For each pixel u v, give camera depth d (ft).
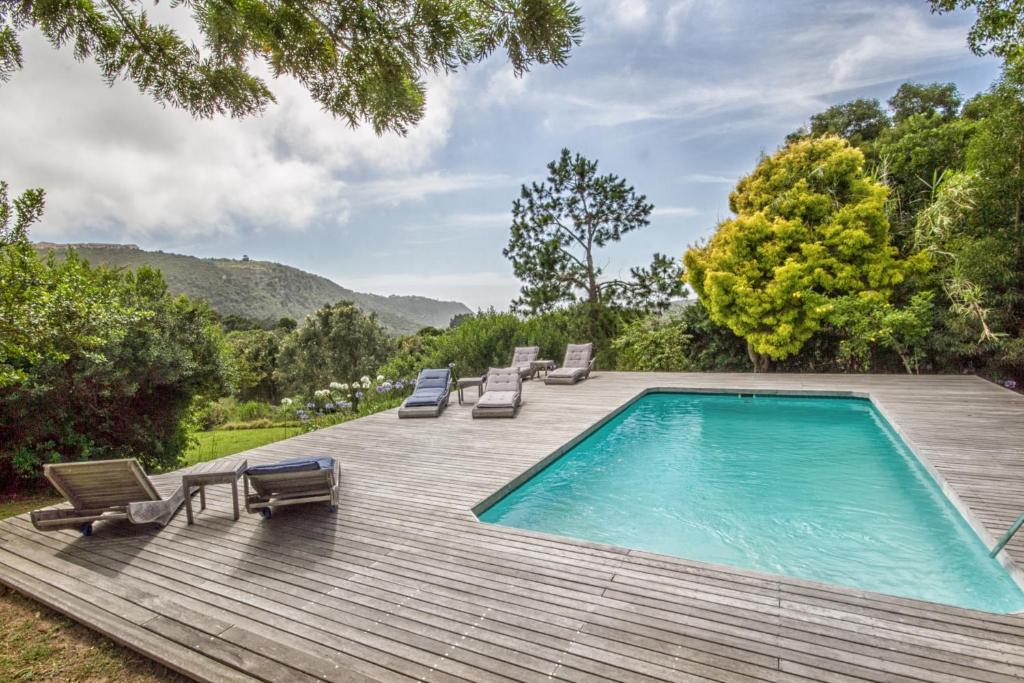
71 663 9.55
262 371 128.26
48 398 23.63
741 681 8.03
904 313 35.29
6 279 11.48
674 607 10.14
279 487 15.53
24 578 12.25
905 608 9.81
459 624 9.89
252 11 6.72
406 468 20.20
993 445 19.72
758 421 29.40
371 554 13.01
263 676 8.39
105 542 14.29
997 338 33.32
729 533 15.65
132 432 28.27
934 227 36.06
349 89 7.64
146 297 32.22
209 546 13.87
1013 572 11.83
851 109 60.95
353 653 9.14
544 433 24.84
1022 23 24.40
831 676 8.08
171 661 8.98
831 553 14.17
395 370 47.19
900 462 21.65
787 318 38.55
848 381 35.35
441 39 6.66
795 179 41.11
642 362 48.52
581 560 12.26
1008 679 7.88
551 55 6.68
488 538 13.70
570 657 8.79
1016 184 31.12
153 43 7.64
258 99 8.16
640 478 20.90
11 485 23.95
